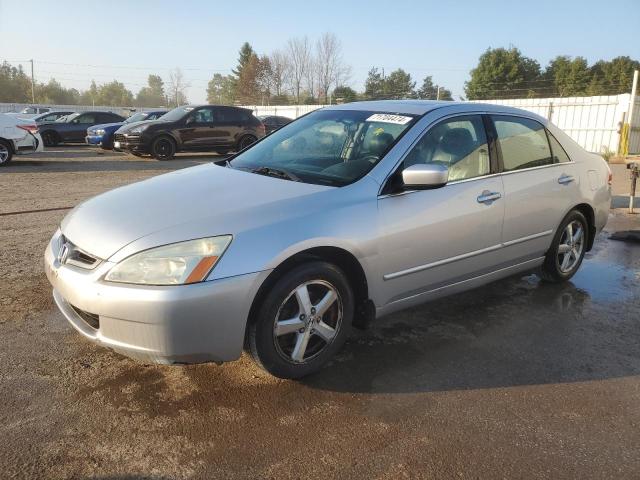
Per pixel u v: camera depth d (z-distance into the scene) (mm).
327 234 2994
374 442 2613
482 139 3998
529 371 3344
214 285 2650
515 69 53406
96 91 97500
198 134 15836
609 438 2695
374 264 3236
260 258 2766
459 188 3697
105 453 2477
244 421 2750
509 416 2859
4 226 6602
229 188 3305
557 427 2775
